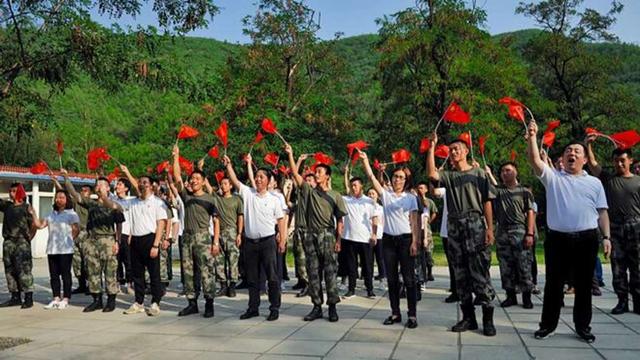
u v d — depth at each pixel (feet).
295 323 20.02
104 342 17.31
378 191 19.67
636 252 20.45
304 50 71.46
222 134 22.82
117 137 136.05
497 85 67.41
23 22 22.33
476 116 63.77
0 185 55.06
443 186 17.88
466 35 68.64
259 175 21.27
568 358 14.44
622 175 20.95
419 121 72.79
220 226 27.35
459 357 14.71
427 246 29.32
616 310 20.88
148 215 22.67
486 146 62.90
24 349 16.53
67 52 22.79
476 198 17.44
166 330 19.04
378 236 29.63
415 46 66.44
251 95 65.10
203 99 27.48
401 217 19.01
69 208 25.82
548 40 85.97
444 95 67.82
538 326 18.71
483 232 17.35
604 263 42.93
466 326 18.01
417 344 16.28
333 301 20.26
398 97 71.87
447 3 67.36
